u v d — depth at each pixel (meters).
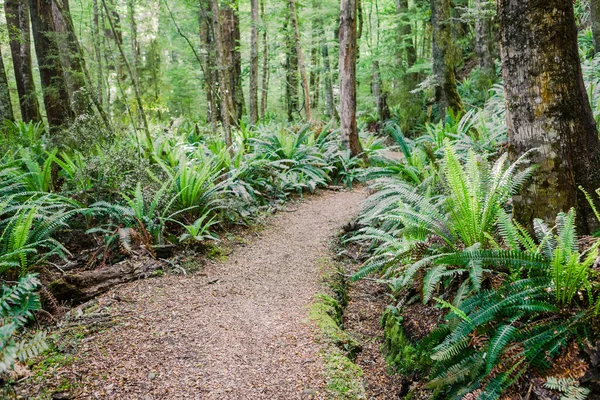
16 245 3.74
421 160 6.43
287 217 6.64
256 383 2.77
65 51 8.03
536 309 2.49
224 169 6.99
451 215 3.65
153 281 4.27
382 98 16.17
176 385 2.69
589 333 2.36
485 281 3.17
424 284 3.08
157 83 18.02
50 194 5.00
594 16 8.87
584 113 3.29
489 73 13.23
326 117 18.83
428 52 21.19
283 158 8.69
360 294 4.49
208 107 14.54
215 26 7.14
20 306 3.29
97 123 6.83
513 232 3.03
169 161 7.19
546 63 3.20
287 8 13.57
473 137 6.57
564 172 3.25
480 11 12.13
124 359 2.92
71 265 4.49
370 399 3.02
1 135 8.51
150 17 17.70
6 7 11.02
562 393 2.22
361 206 5.95
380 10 22.77
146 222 5.00
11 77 18.45
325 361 3.03
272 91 23.89
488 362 2.35
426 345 2.99
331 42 17.02
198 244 5.03
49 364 2.79
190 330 3.37
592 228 3.23
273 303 3.89
